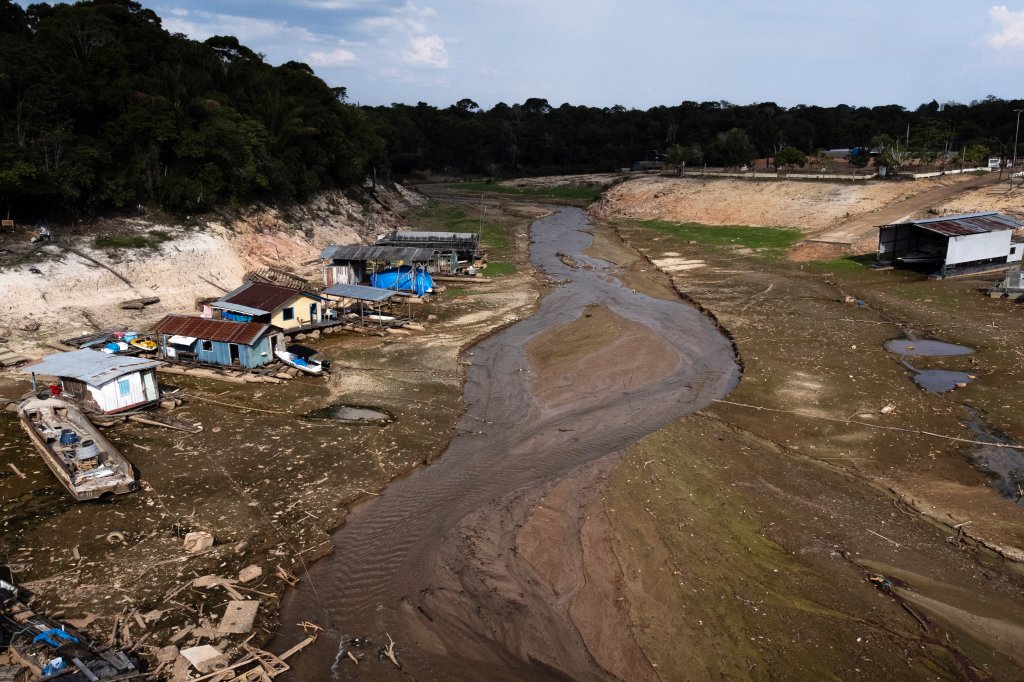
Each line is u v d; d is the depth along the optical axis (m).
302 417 33.59
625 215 102.44
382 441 31.19
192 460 29.17
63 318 44.59
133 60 69.56
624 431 32.28
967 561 22.39
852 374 38.25
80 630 19.38
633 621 20.11
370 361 41.47
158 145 60.66
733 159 128.25
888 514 25.09
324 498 26.48
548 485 27.19
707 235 82.75
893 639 19.30
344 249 58.50
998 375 37.62
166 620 20.06
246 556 23.02
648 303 55.41
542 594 21.28
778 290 57.38
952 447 30.09
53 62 57.91
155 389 34.16
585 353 42.38
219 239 58.72
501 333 47.41
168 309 49.09
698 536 23.73
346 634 20.00
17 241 48.91
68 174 52.50
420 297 55.75
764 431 31.70
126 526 24.44
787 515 25.03
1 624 18.88
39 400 32.91
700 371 39.75
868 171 103.94
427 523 25.08
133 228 55.62
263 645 19.44
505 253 77.12
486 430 32.62
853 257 66.62
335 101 93.81
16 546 23.06
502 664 18.91
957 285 56.59
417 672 18.64
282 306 44.47
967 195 77.19
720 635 19.55
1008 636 19.34
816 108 187.38
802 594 21.05
